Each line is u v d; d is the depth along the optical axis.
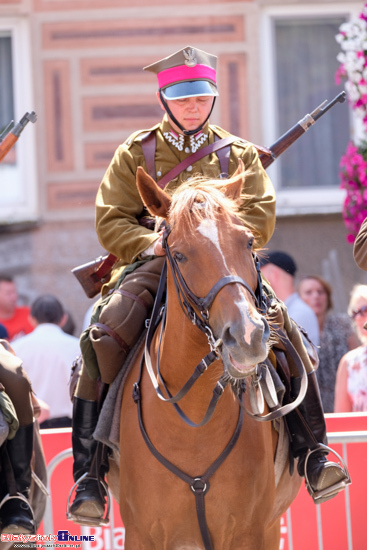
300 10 23.38
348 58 16.17
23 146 23.23
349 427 12.44
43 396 15.66
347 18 23.55
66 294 22.84
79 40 23.06
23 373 10.80
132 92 23.08
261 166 10.45
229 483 8.88
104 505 10.16
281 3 23.19
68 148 23.14
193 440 8.76
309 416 10.21
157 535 9.10
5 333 15.51
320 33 23.59
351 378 13.89
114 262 10.96
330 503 12.73
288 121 23.55
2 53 23.31
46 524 12.09
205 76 10.32
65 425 15.72
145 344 9.23
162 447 8.89
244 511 8.98
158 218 9.22
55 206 23.08
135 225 10.04
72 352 15.93
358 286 14.91
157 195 8.53
